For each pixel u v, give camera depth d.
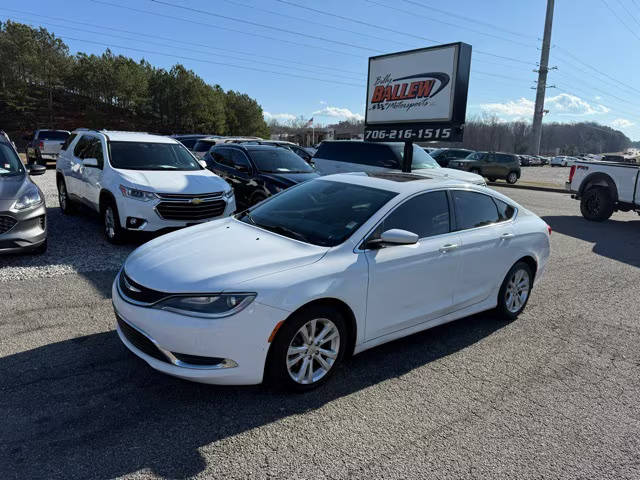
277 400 3.14
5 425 2.71
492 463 2.64
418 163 10.97
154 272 3.16
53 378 3.25
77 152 8.61
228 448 2.63
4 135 6.96
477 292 4.41
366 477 2.46
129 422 2.81
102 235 7.50
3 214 5.44
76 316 4.30
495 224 4.61
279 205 4.29
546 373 3.79
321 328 3.29
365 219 3.64
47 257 6.09
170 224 6.57
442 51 9.48
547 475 2.56
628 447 2.86
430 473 2.52
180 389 3.21
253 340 2.93
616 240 9.82
